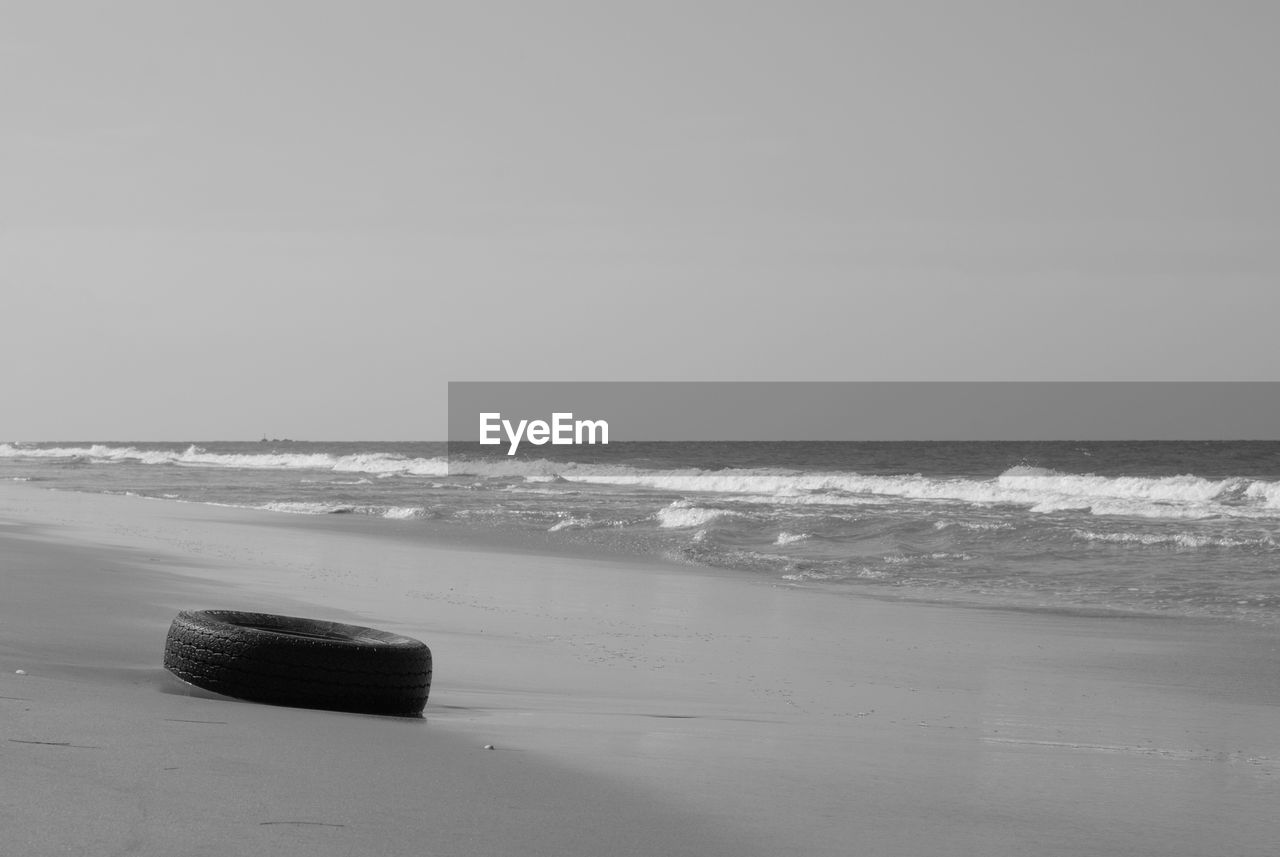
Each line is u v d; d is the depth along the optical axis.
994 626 13.73
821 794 4.92
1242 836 4.68
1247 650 12.07
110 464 72.19
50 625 8.81
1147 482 40.91
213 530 23.58
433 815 3.98
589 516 30.09
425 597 14.25
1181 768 6.36
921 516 30.23
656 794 4.64
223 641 6.40
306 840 3.52
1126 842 4.46
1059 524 27.52
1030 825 4.64
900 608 15.23
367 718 6.16
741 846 3.93
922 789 5.21
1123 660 11.38
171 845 3.35
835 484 46.81
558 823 4.03
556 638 11.40
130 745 4.62
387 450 137.75
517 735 6.02
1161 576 19.05
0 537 18.34
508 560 20.28
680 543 23.78
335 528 26.02
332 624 7.50
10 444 186.88
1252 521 29.55
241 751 4.73
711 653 10.99
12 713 5.05
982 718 8.14
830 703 8.48
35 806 3.62
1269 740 7.61
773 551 22.95
